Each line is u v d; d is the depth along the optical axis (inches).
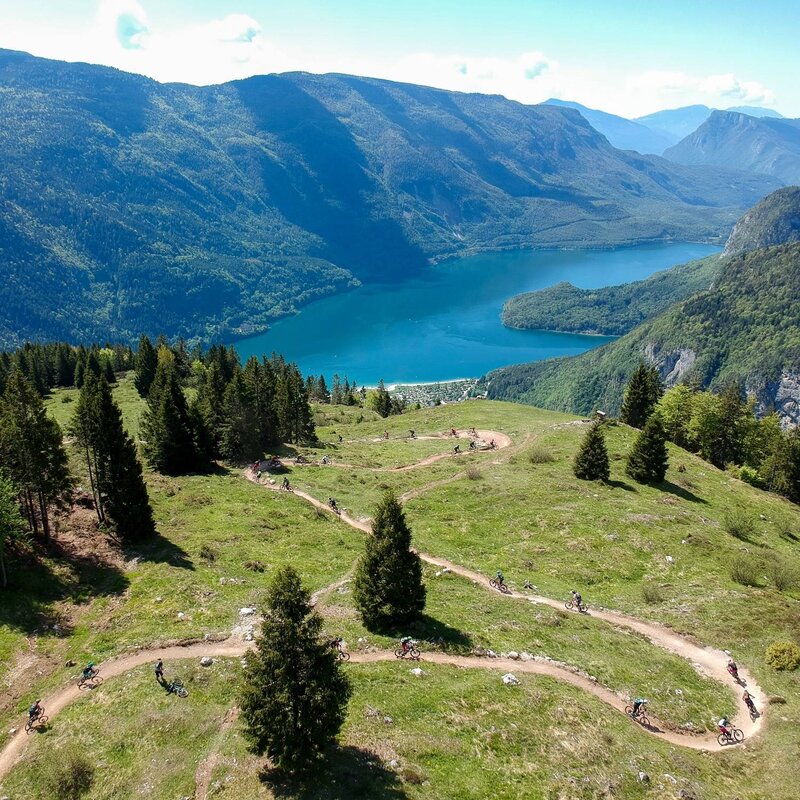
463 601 1850.4
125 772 1122.7
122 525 2100.1
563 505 2662.4
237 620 1659.7
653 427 3056.1
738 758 1270.9
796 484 3590.1
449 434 4397.1
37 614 1636.3
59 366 5989.2
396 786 1066.1
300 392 4471.0
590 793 1098.7
